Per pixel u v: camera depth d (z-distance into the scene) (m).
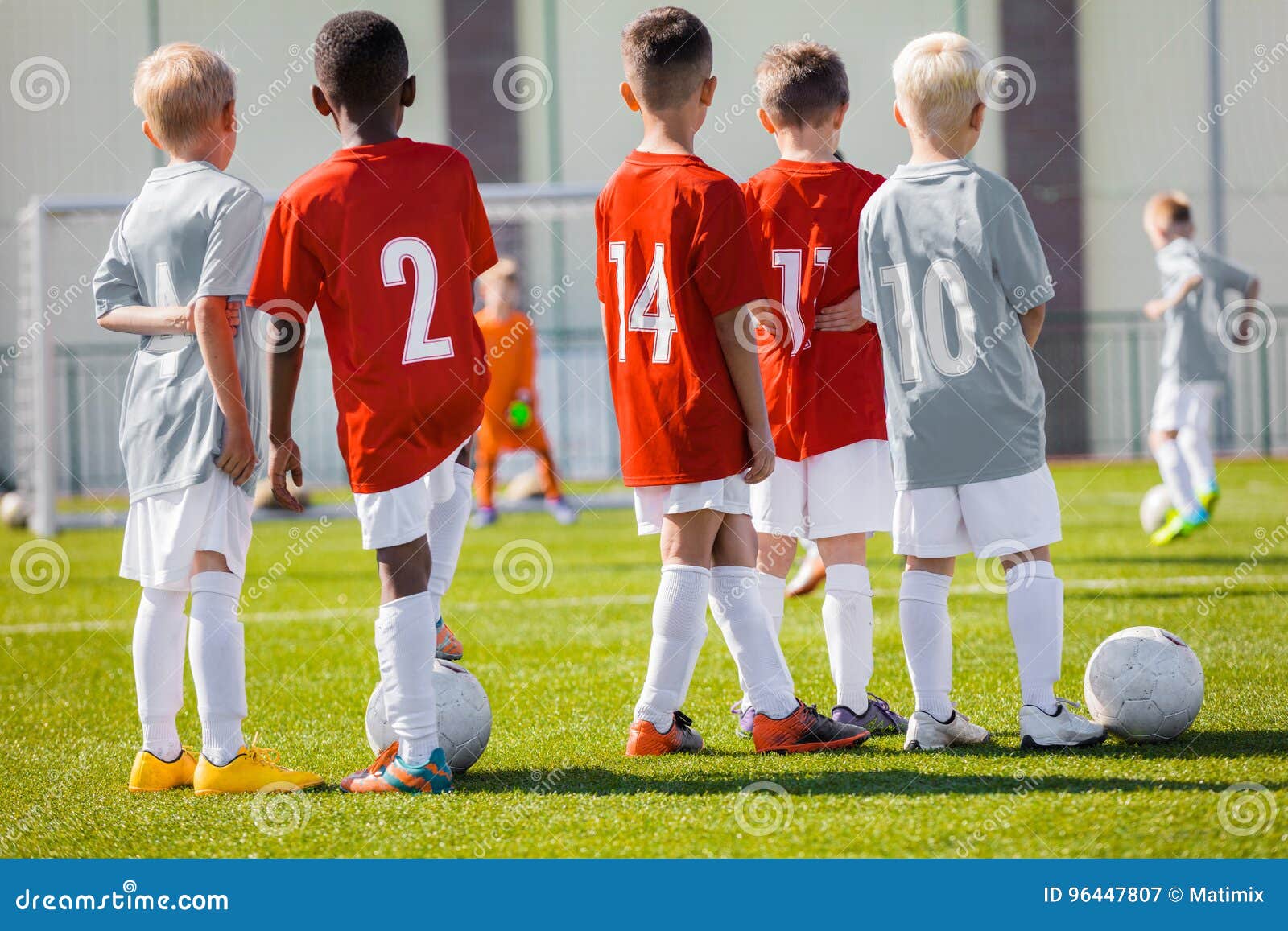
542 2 51.56
